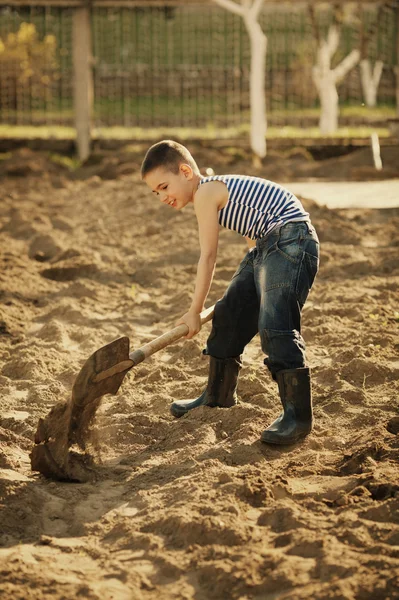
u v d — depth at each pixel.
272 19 32.84
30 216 12.06
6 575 3.31
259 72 18.91
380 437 4.59
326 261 9.26
